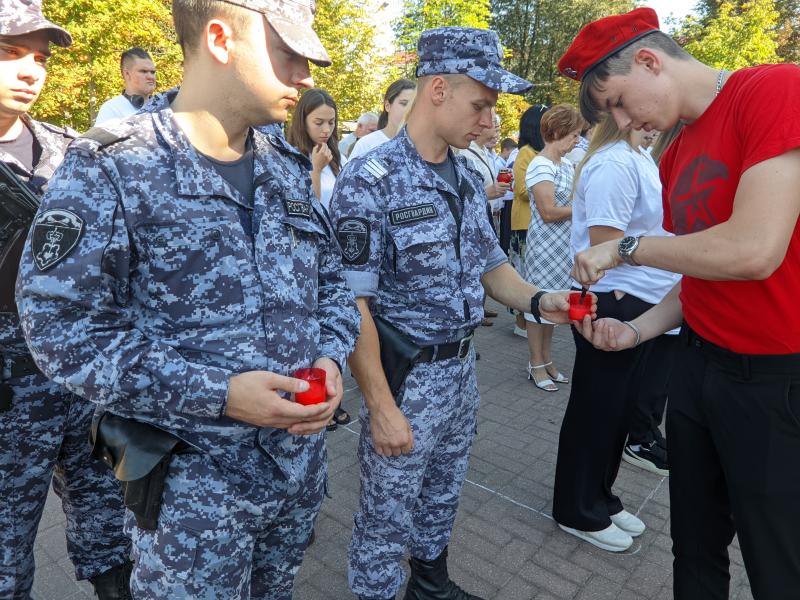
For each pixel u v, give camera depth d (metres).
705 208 1.54
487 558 2.51
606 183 2.32
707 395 1.62
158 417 1.17
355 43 19.36
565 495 2.59
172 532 1.19
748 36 21.05
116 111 3.99
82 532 2.00
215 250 1.15
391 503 1.84
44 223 1.06
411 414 1.78
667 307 1.99
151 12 11.90
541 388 4.37
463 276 1.83
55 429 1.79
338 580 2.35
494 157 6.13
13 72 1.63
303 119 3.71
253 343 1.20
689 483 1.77
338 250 1.56
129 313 1.14
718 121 1.47
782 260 1.36
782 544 1.54
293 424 1.17
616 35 1.54
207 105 1.18
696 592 1.83
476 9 19.42
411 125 1.79
